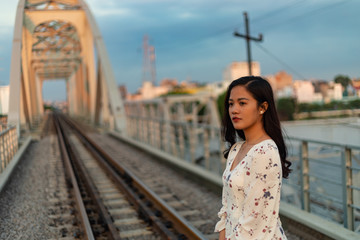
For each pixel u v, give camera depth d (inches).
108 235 175.9
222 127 76.4
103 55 792.3
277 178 58.4
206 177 277.7
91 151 483.5
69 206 229.3
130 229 188.7
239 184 61.8
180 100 1520.7
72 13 898.1
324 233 152.9
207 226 192.1
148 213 203.0
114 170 347.3
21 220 200.8
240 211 62.7
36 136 661.9
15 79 553.0
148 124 569.3
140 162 407.5
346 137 210.8
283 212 181.6
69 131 901.2
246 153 63.8
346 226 164.4
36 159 422.9
